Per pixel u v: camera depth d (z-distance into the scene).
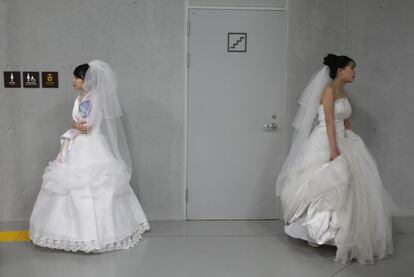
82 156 3.25
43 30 3.76
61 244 3.13
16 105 3.82
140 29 3.82
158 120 3.93
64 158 3.31
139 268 3.00
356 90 4.01
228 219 4.07
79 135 3.34
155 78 3.88
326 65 3.42
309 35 3.92
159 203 4.02
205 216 4.06
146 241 3.52
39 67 3.79
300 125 3.51
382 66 4.00
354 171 3.21
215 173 4.02
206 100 3.93
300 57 3.94
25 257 3.17
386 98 4.03
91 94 3.34
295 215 3.34
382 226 3.17
